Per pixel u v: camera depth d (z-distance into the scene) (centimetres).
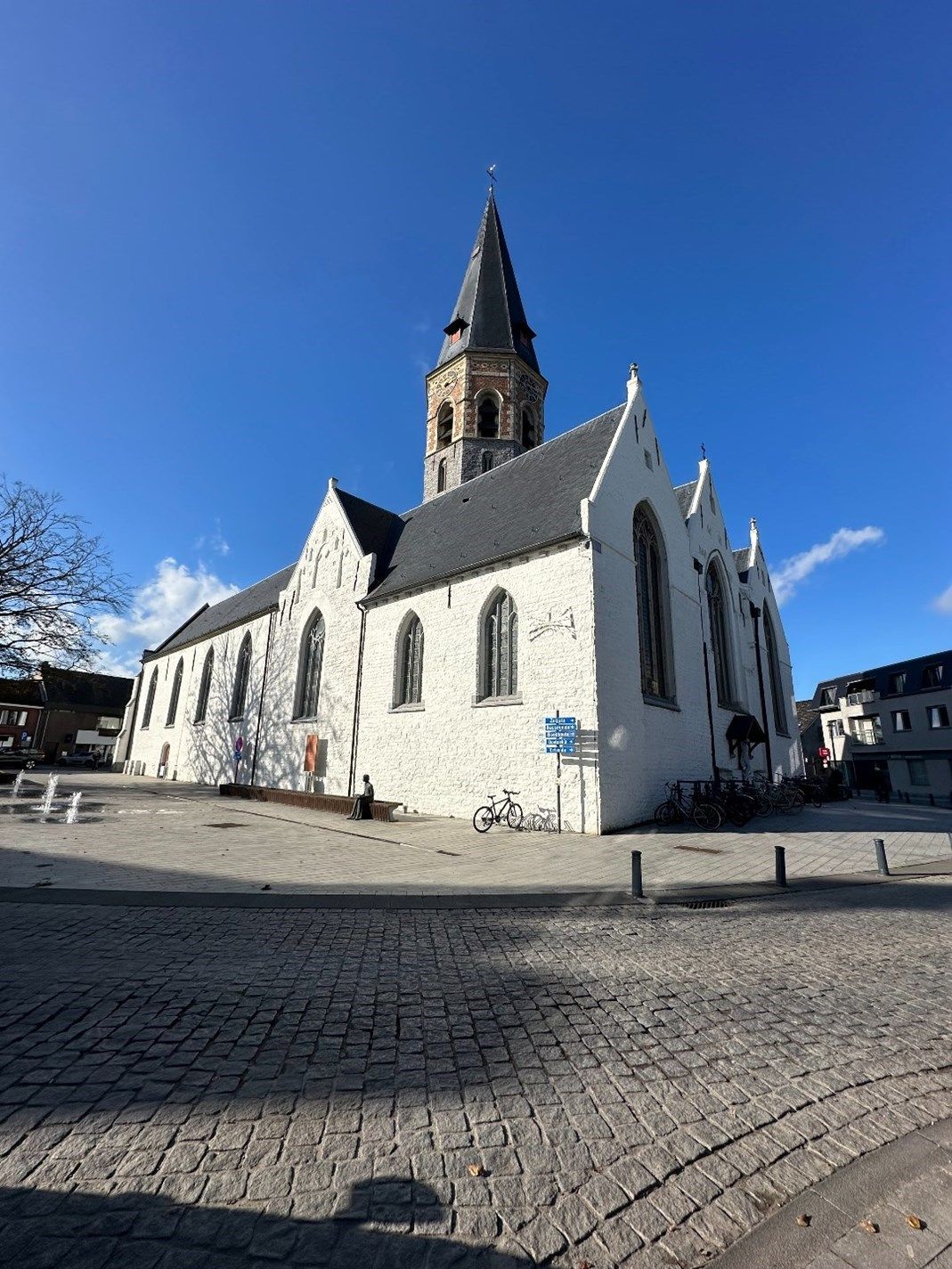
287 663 2725
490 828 1531
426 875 929
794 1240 226
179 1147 267
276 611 2920
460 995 461
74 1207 230
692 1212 239
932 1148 288
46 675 2548
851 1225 234
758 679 2856
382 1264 207
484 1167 262
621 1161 269
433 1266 207
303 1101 309
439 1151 272
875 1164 274
